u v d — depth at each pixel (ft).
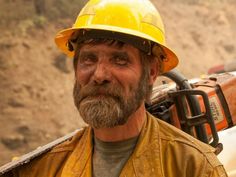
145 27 7.98
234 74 12.25
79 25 8.14
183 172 7.52
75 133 8.96
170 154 7.68
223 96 11.82
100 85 7.61
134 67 7.72
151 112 11.14
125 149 7.83
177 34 74.33
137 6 8.06
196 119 10.38
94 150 8.11
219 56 75.46
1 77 49.44
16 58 52.19
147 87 7.95
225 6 86.02
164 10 77.56
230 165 11.69
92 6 8.13
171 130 8.02
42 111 47.57
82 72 7.79
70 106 49.78
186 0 82.48
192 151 7.63
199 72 69.05
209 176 7.46
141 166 7.59
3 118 45.11
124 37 7.68
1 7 56.65
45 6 59.77
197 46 74.64
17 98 47.78
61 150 8.51
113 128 7.77
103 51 7.67
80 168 8.00
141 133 7.86
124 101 7.57
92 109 7.51
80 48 8.02
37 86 50.11
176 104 10.64
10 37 54.24
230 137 12.18
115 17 7.89
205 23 80.28
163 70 8.71
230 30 82.23
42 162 8.59
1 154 41.22
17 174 8.84
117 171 7.75
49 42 56.29
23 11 57.93
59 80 52.31
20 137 43.14
